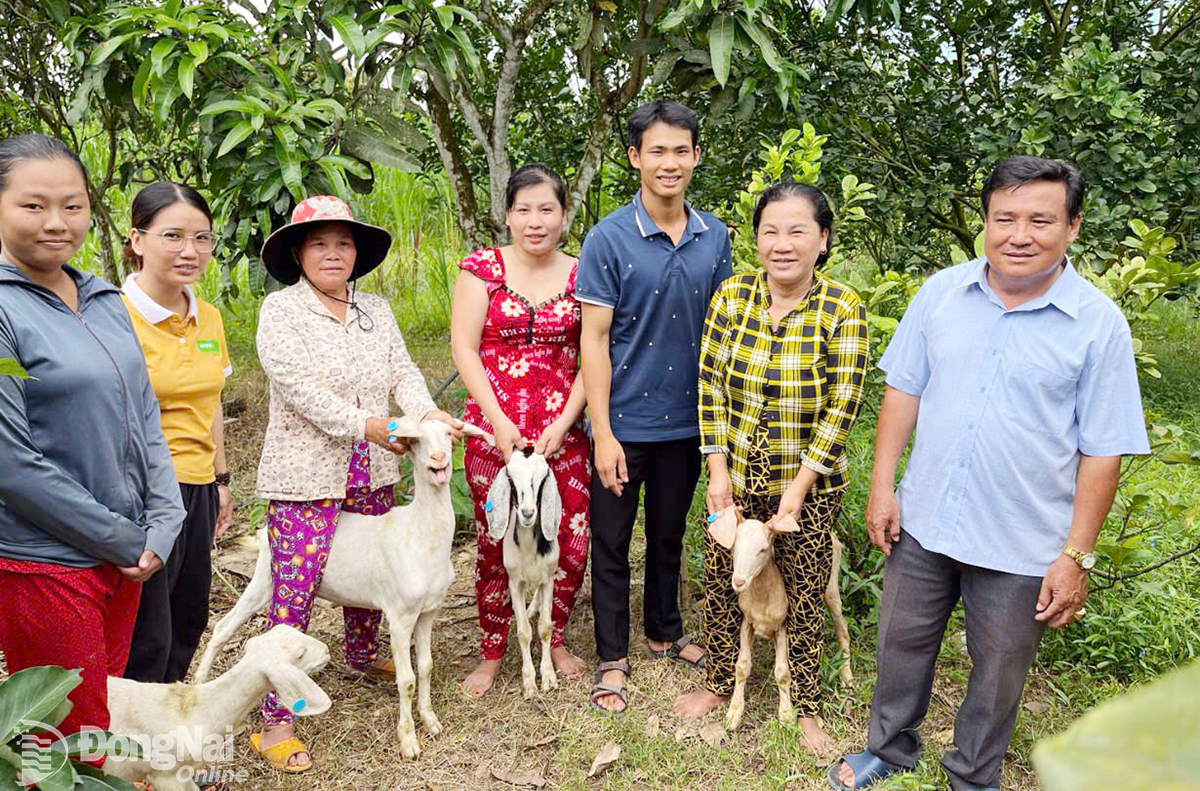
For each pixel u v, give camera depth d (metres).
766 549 2.98
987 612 2.63
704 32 4.30
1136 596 3.67
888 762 2.98
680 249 3.25
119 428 2.30
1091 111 4.92
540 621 3.52
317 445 3.09
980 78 6.47
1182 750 0.47
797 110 4.65
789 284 3.02
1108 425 2.43
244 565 4.56
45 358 2.12
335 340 3.13
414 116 6.40
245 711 2.64
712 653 3.38
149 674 2.84
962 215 6.75
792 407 3.06
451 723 3.36
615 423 3.41
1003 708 2.69
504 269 3.42
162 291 2.87
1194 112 5.57
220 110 3.67
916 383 2.77
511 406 3.43
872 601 3.92
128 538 2.26
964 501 2.61
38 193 2.08
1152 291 3.40
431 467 3.03
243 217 4.16
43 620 2.21
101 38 4.27
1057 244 2.37
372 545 3.16
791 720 3.24
